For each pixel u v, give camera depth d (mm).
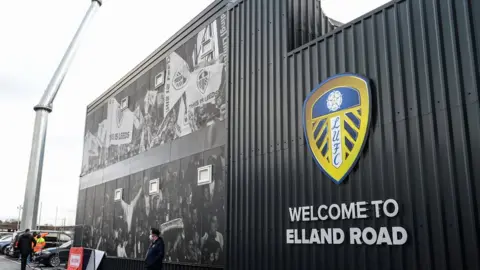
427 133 6305
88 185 19906
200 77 12562
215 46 12078
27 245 18141
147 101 15594
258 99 9773
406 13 6844
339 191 7434
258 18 10273
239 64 10680
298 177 8312
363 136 7117
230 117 10688
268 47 9758
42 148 29297
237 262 9602
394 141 6695
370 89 7145
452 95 6090
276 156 8953
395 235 6461
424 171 6250
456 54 6098
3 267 22062
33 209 28594
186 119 12953
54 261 22125
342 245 7246
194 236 11617
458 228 5742
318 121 8008
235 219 9875
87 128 21203
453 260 5758
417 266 6133
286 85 9008
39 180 29062
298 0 9688
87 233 19047
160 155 14070
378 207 6770
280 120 9000
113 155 17719
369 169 7000
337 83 7746
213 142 11477
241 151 10055
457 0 6211
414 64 6609
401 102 6703
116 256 15969
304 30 9617
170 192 13141
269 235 8805
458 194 5824
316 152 7938
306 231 7961
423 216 6164
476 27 5949
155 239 10664
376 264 6672
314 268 7688
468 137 5824
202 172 11711
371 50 7309
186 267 11734
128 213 15609
